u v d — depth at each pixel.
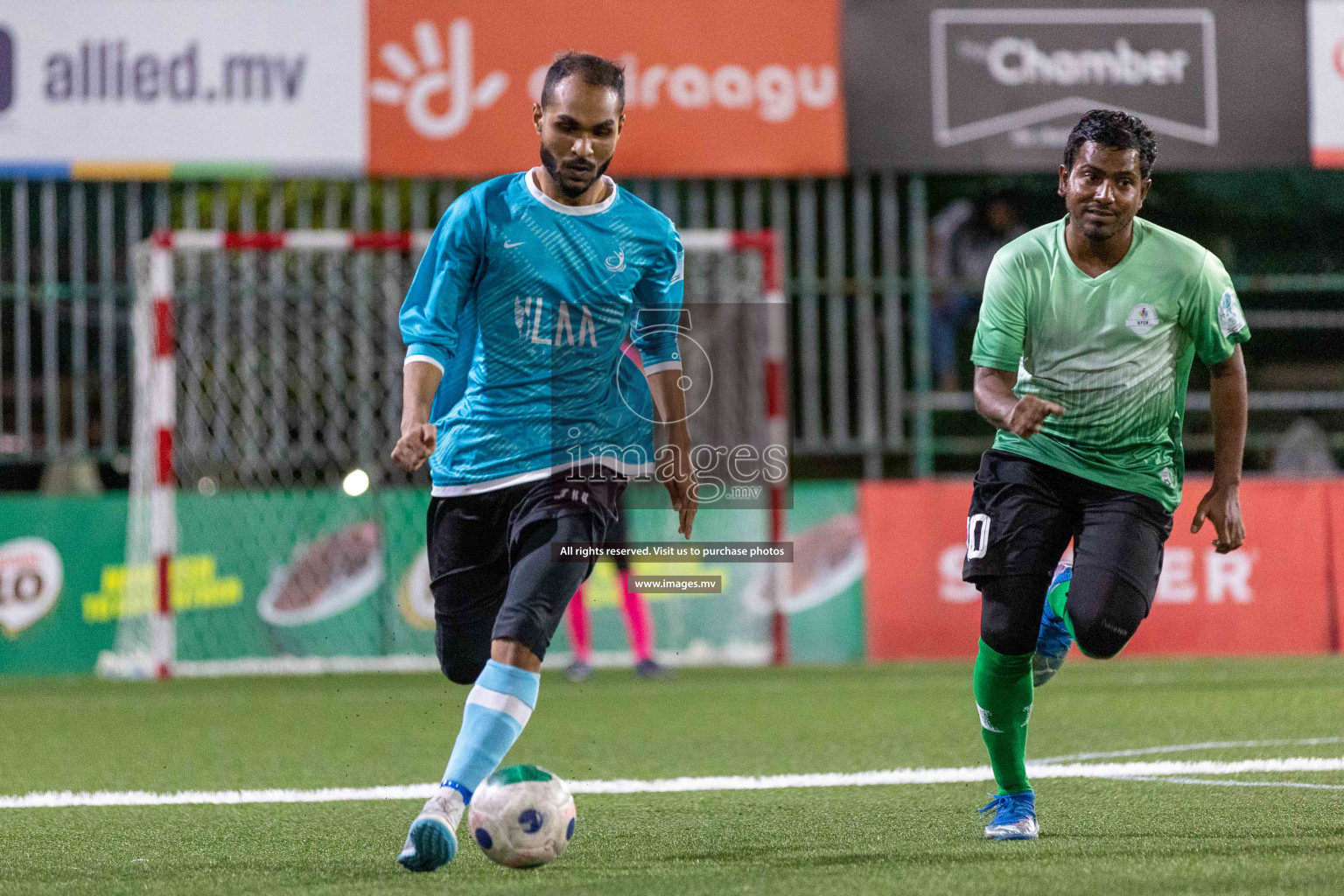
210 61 36.34
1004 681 13.98
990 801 15.67
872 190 42.47
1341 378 43.81
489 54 36.69
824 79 37.06
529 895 11.50
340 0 36.56
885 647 37.97
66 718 27.66
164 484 35.81
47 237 37.75
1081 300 13.82
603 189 13.47
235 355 39.09
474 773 12.42
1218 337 13.95
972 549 14.16
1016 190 43.59
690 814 16.22
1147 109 37.19
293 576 37.75
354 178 36.75
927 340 39.66
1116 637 13.30
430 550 13.70
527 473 13.09
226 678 35.88
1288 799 16.16
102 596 37.41
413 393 12.70
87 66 36.19
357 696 31.52
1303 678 31.42
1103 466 13.90
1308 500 38.22
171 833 15.38
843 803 16.78
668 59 36.84
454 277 13.08
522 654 12.60
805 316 39.34
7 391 39.62
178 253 38.03
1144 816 15.17
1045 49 37.16
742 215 42.41
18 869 13.30
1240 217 44.94
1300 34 37.38
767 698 29.33
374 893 11.73
